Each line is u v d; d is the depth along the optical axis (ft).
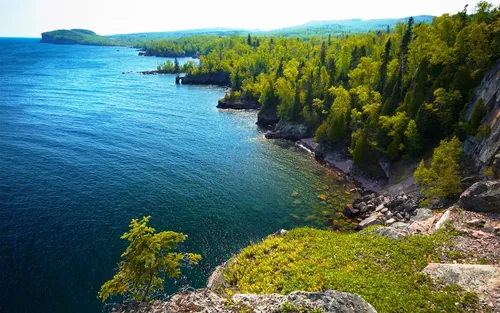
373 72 330.95
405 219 163.63
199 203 192.44
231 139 325.62
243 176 235.40
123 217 172.86
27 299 119.24
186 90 591.78
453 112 209.46
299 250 115.85
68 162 242.58
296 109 347.15
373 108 257.96
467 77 207.62
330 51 492.95
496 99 171.73
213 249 151.43
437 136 215.10
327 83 357.20
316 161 274.57
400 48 330.75
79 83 600.80
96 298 121.39
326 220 180.14
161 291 123.34
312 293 63.57
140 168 239.71
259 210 187.83
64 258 139.74
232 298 66.33
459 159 182.70
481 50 206.18
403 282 86.33
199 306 62.39
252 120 407.03
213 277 114.01
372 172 238.68
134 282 70.28
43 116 364.99
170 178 225.15
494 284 78.79
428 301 76.95
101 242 151.23
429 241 107.24
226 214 181.88
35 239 151.02
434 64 246.68
